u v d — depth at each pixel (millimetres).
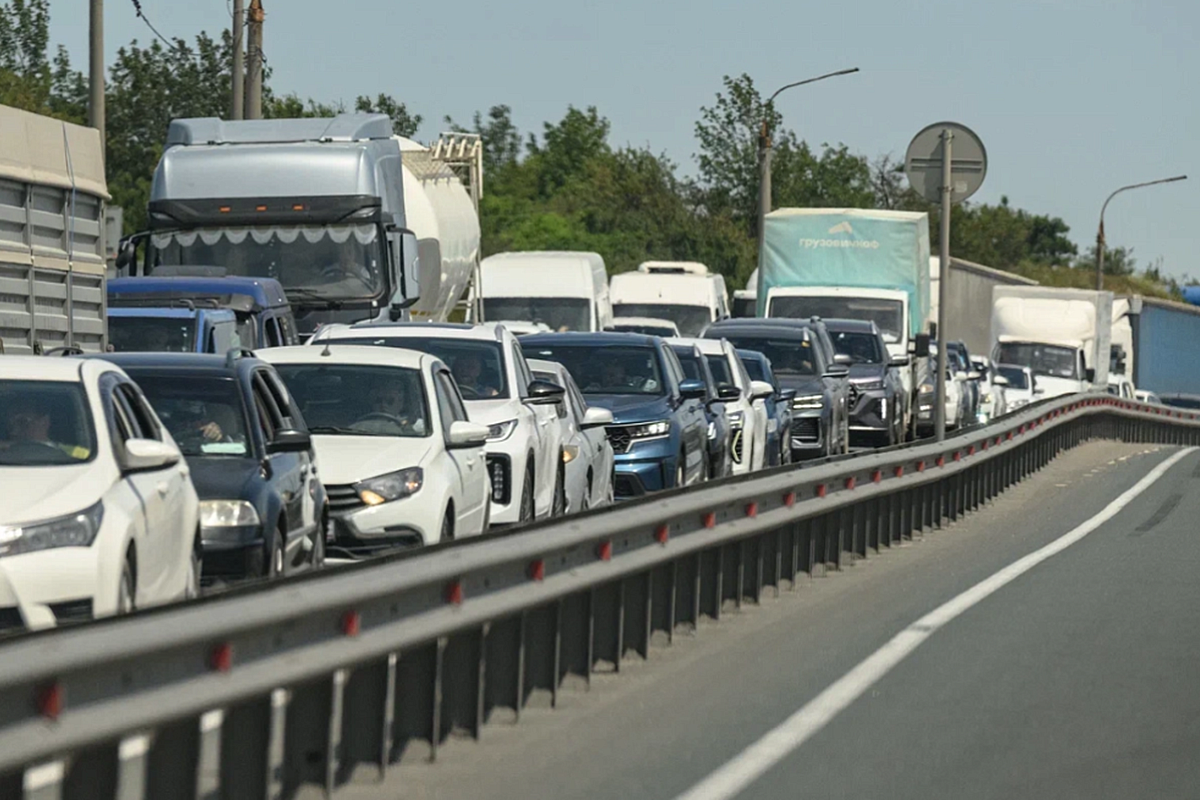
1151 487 90125
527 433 55500
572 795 25328
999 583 50062
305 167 83125
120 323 62969
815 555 53156
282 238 82625
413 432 48125
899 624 42062
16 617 30297
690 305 148250
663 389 71375
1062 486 95188
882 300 125312
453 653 28906
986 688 33844
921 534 67438
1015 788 26000
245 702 21984
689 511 38812
